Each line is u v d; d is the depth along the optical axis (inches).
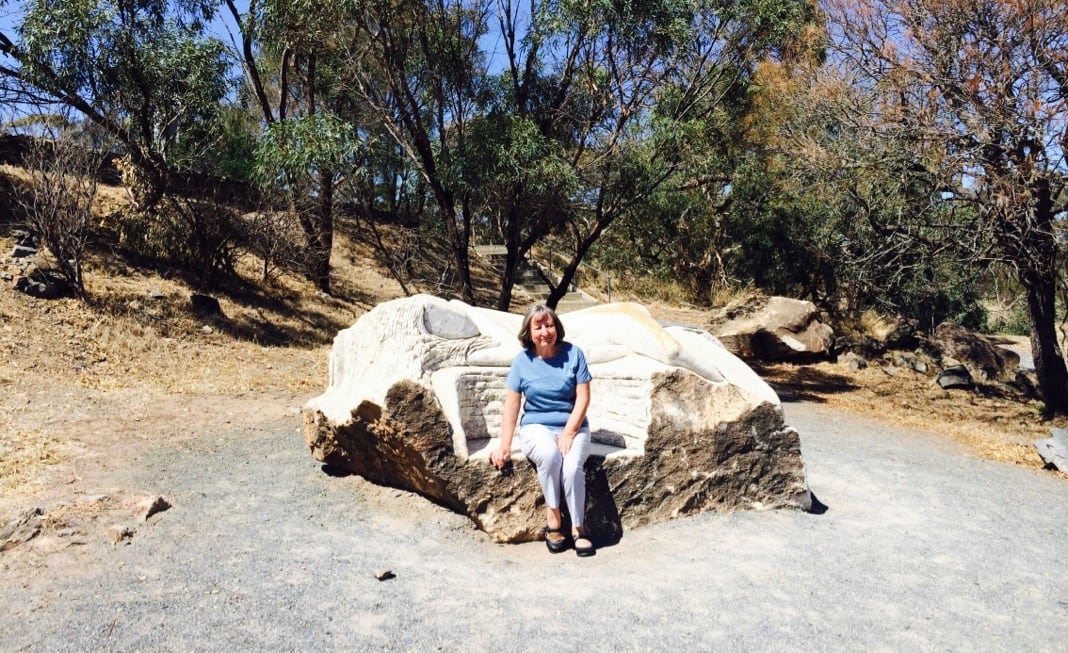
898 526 231.3
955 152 474.0
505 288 470.3
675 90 495.2
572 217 501.7
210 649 141.3
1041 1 448.5
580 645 148.1
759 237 940.0
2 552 176.4
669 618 160.2
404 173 511.5
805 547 204.5
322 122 400.5
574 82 496.4
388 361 218.5
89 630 146.0
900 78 486.9
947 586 186.7
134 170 589.0
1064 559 216.2
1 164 611.2
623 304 256.4
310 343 519.8
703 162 502.0
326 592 165.9
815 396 546.0
